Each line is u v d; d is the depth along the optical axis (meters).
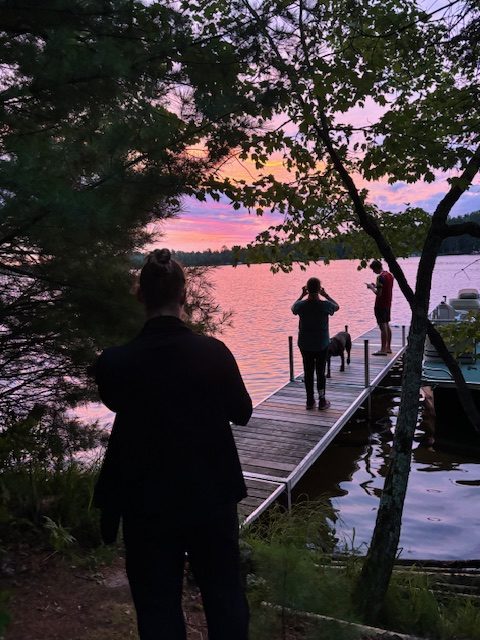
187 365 1.96
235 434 9.31
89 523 4.07
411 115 4.79
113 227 3.19
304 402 11.24
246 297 59.06
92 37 3.58
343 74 4.71
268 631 2.81
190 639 2.93
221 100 3.81
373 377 13.70
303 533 4.85
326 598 3.02
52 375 4.06
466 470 9.60
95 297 3.62
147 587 1.86
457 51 5.00
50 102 3.22
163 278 2.07
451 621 3.97
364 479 9.31
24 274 3.63
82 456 4.77
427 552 6.64
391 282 16.27
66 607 3.10
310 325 10.22
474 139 5.00
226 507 1.93
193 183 3.89
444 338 6.39
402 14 4.63
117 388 1.95
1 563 3.47
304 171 5.59
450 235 4.79
